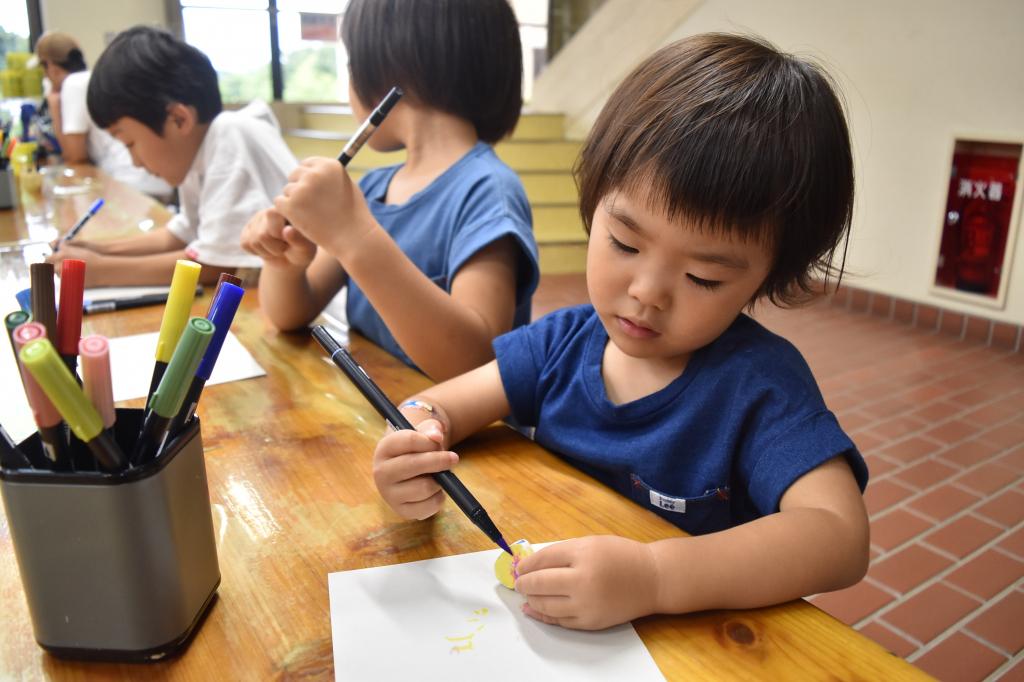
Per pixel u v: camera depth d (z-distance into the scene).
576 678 0.46
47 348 0.39
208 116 1.62
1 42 5.05
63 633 0.46
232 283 0.50
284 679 0.46
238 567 0.56
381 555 0.58
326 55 5.66
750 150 0.58
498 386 0.83
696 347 0.67
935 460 2.15
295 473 0.70
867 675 0.46
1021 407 2.50
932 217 3.20
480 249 1.04
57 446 0.43
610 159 0.64
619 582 0.50
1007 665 1.44
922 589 1.64
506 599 0.53
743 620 0.51
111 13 5.12
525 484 0.69
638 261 0.63
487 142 1.25
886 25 3.23
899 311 3.36
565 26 5.18
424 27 1.10
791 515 0.57
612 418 0.77
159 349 0.48
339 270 1.25
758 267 0.62
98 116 1.58
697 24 4.14
